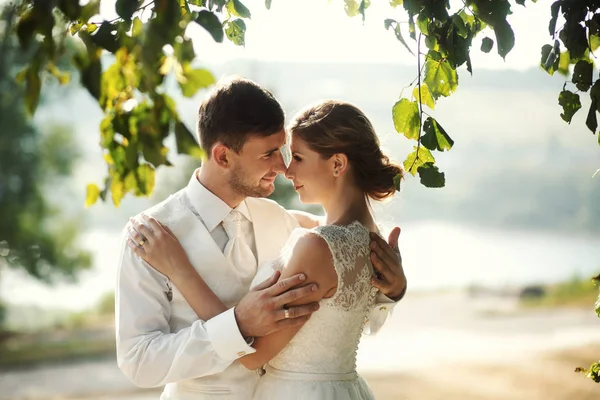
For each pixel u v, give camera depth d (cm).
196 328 195
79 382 1155
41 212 1565
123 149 142
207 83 123
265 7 194
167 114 125
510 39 164
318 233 194
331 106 208
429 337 1504
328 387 198
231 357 193
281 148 225
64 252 1599
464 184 5528
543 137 6309
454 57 170
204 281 209
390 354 1288
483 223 5131
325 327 197
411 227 4806
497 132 6384
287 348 201
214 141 208
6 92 1444
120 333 203
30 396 1058
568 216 5200
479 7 165
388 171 209
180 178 1077
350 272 195
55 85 1717
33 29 121
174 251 204
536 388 936
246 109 204
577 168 5819
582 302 2067
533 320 1752
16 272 1636
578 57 173
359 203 209
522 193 5434
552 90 7500
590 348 1216
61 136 1686
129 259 206
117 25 136
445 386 975
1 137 1521
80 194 2569
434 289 2536
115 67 134
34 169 1577
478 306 2044
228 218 218
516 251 3981
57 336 1616
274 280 196
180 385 212
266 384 205
